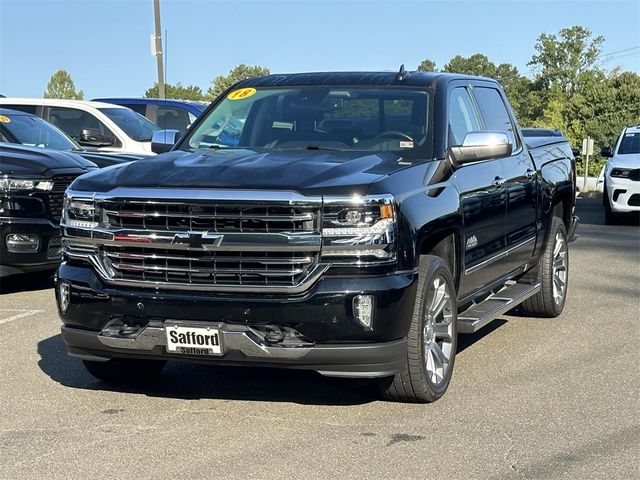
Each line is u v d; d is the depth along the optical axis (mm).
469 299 6922
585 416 5746
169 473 4754
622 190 18094
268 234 5301
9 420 5641
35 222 9516
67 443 5219
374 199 5320
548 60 111062
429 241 5996
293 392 6258
